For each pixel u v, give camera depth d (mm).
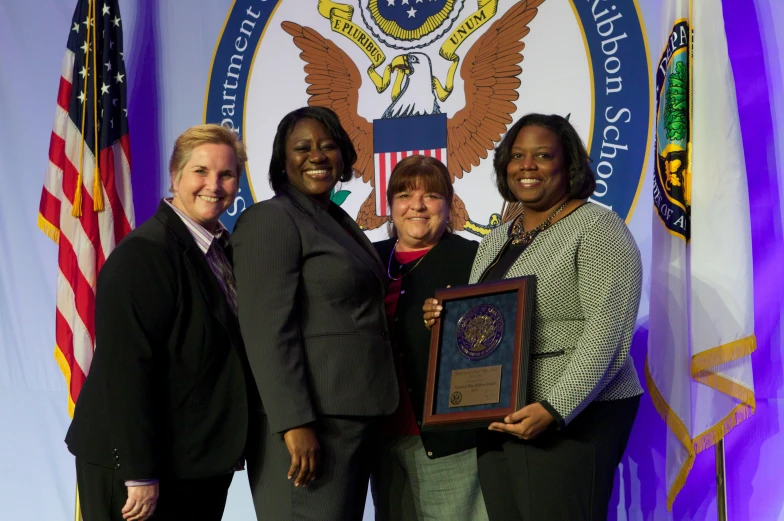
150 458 2391
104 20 4113
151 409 2428
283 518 2535
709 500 3424
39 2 4434
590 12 3650
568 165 2637
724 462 3268
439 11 3861
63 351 3939
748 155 3404
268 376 2465
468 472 2918
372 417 2695
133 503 2391
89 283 3916
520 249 2678
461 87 3812
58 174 4066
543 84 3703
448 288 2693
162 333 2484
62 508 4258
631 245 2498
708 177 3234
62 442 4273
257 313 2508
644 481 3525
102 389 2410
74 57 4121
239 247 2602
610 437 2492
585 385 2373
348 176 2926
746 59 3441
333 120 2852
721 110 3246
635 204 3561
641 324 3562
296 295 2596
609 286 2434
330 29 4023
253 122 4125
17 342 4336
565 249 2510
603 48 3629
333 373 2586
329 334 2605
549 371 2496
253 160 4113
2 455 4328
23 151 4391
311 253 2633
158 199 4234
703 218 3221
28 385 4316
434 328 2688
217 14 4207
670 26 3371
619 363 2447
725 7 3479
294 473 2484
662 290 3275
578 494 2430
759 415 3357
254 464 2639
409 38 3898
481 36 3799
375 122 3924
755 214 3379
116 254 2504
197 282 2545
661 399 3242
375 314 2738
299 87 4062
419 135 3854
